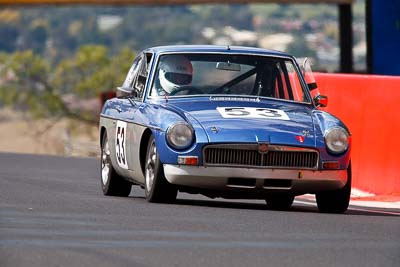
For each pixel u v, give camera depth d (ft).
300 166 99.19
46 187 123.34
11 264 65.98
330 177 99.76
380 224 89.40
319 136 100.27
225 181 98.73
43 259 67.77
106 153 119.96
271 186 99.25
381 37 226.38
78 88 522.06
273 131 99.55
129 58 530.27
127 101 113.80
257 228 83.61
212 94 107.34
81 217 87.92
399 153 124.77
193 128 99.50
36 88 515.91
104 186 119.14
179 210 94.73
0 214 88.94
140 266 66.39
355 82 133.18
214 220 87.76
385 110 127.34
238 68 109.29
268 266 67.36
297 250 73.36
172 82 108.17
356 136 132.26
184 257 69.62
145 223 84.74
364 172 130.21
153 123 102.12
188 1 268.82
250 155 98.58
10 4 264.72
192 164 98.58
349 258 70.85
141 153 105.40
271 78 109.19
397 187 124.67
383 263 69.46
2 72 521.65
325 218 92.38
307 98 109.19
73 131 502.79
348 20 290.56
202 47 111.14
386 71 226.38
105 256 69.31
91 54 530.68
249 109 103.86
